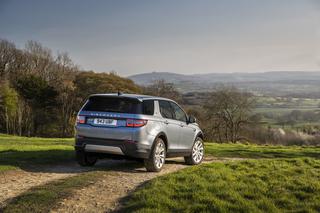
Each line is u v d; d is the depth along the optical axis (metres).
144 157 10.02
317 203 6.91
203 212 6.26
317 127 66.88
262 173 9.70
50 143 22.25
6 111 62.03
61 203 6.84
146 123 10.01
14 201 6.88
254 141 59.28
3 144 20.06
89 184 8.34
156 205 6.56
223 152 17.64
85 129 10.11
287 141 60.00
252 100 57.88
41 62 82.75
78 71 83.56
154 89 61.28
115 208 6.73
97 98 10.46
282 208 6.72
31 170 10.02
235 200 6.97
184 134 11.85
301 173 10.02
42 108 69.38
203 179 8.66
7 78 74.38
